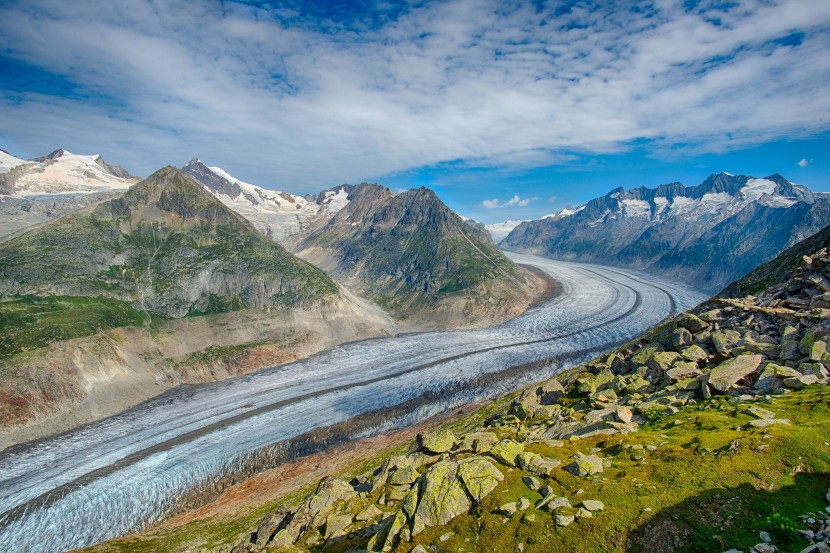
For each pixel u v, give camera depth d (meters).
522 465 23.55
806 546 14.16
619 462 22.55
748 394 27.44
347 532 25.12
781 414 22.81
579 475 21.62
